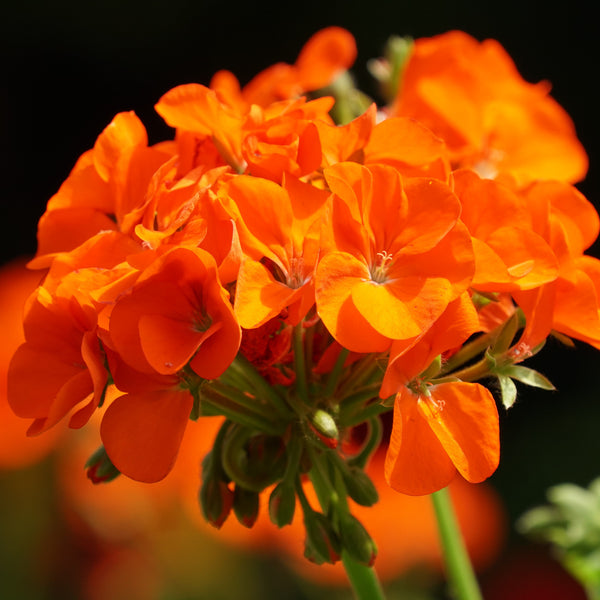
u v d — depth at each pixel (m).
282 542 1.49
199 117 0.84
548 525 0.99
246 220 0.81
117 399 0.80
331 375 0.82
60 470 1.42
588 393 2.41
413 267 0.80
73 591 1.47
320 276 0.79
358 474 0.83
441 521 0.95
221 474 0.84
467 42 0.96
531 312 0.82
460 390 0.80
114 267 0.81
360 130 0.83
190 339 0.80
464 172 0.82
